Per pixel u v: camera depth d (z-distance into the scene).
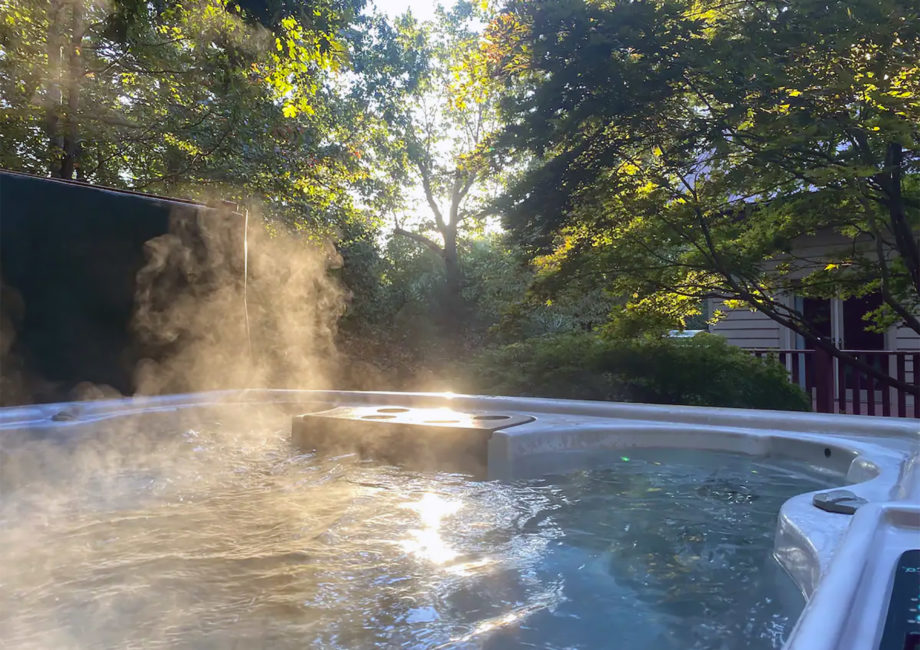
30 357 3.06
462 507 2.21
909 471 1.81
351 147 10.48
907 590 0.88
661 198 5.53
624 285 5.96
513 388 5.78
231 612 1.41
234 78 6.28
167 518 2.14
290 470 2.78
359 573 1.63
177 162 7.07
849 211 5.30
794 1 4.31
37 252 3.08
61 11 5.70
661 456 2.77
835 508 1.53
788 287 6.04
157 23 6.21
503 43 5.32
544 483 2.50
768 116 4.54
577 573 1.61
